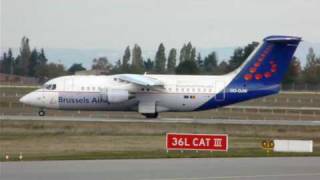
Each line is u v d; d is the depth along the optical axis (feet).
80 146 456.45
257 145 476.13
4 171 290.97
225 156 376.68
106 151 414.41
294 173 291.58
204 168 309.83
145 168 308.19
